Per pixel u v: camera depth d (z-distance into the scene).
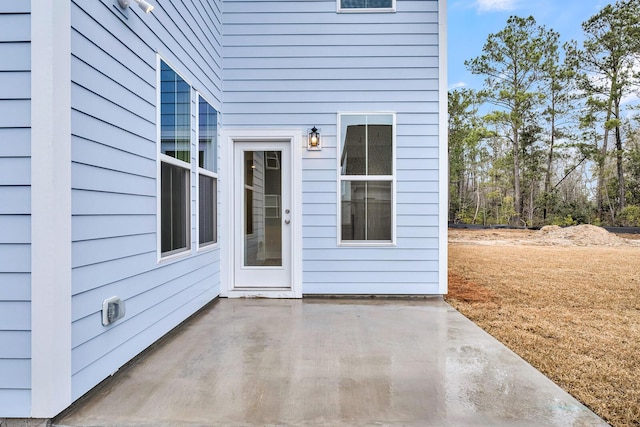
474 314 3.52
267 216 4.18
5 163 1.58
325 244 4.13
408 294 4.11
